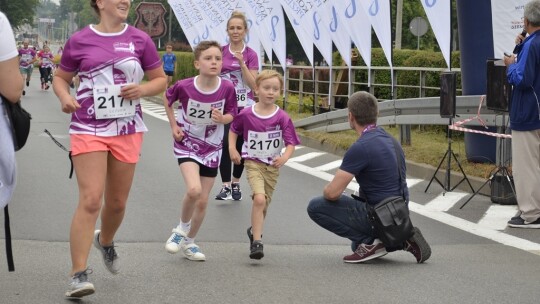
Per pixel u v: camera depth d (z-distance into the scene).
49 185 10.36
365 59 16.53
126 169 5.57
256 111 6.93
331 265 6.68
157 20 43.78
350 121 6.86
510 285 6.12
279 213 9.02
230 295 5.70
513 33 11.27
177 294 5.70
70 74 5.49
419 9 42.81
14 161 4.89
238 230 8.05
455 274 6.43
